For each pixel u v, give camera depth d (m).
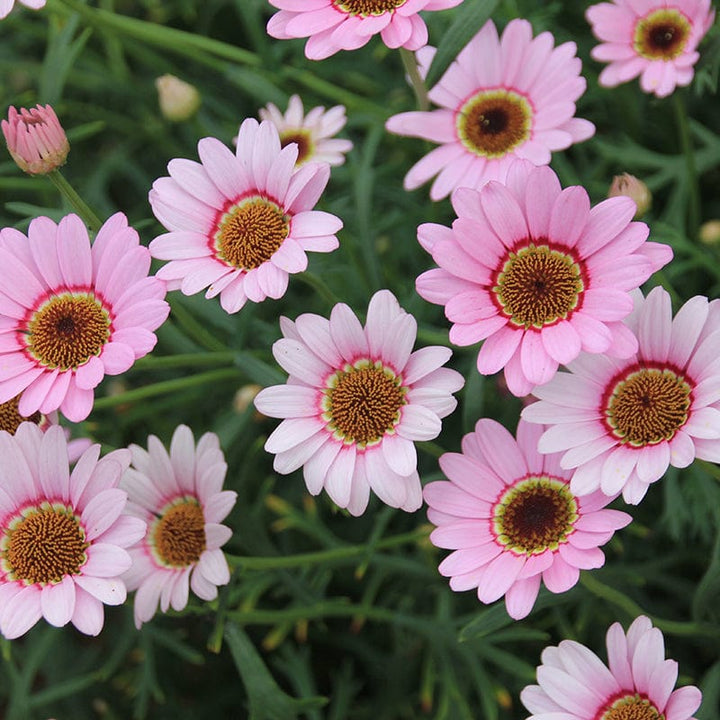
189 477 0.58
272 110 0.66
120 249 0.55
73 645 0.70
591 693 0.54
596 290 0.52
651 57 0.61
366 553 0.62
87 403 0.54
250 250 0.55
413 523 0.68
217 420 0.67
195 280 0.55
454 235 0.53
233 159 0.55
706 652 0.65
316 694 0.68
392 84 0.73
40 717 0.70
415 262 0.69
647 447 0.52
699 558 0.64
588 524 0.53
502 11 0.67
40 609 0.54
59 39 0.66
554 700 0.54
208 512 0.57
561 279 0.53
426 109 0.60
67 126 0.76
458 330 0.53
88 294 0.56
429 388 0.54
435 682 0.68
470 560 0.54
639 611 0.56
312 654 0.70
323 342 0.54
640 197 0.58
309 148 0.65
